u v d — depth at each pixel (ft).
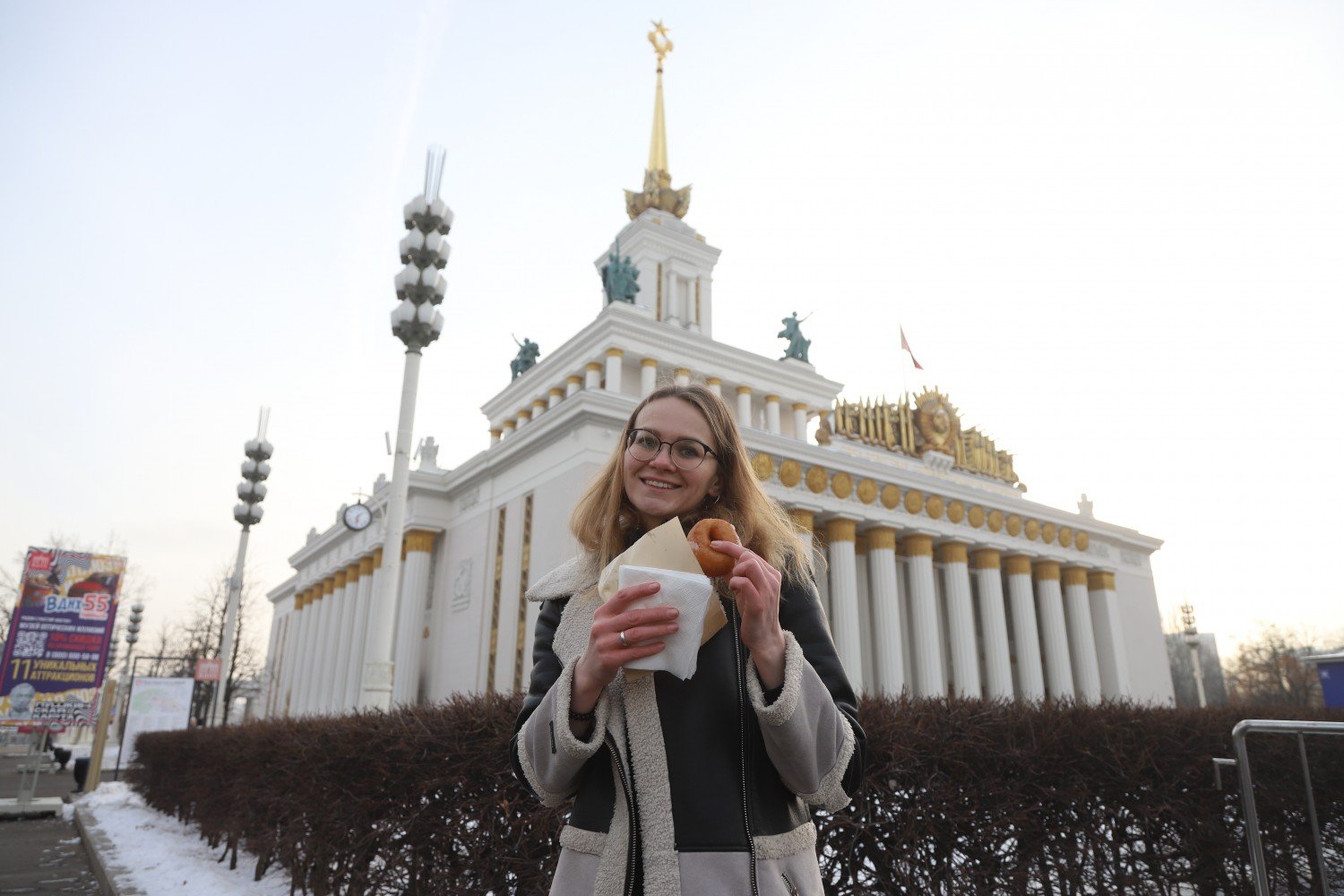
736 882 5.14
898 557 111.45
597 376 110.01
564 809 15.67
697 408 7.10
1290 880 18.99
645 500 6.75
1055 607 118.11
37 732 55.88
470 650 90.79
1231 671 234.58
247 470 82.43
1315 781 18.98
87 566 58.39
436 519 104.83
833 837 15.90
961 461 131.85
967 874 16.47
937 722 17.84
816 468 95.09
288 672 154.10
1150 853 19.20
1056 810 18.19
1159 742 19.80
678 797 5.38
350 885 19.42
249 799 28.09
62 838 42.75
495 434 131.95
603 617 5.24
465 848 17.13
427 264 46.55
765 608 5.23
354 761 19.92
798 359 127.54
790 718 5.16
